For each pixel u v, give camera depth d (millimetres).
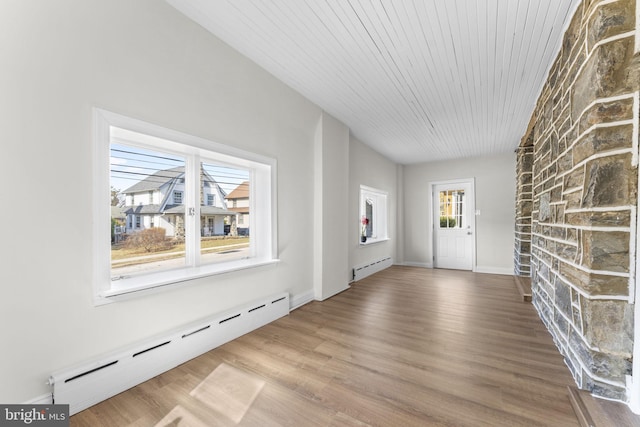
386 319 2773
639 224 1265
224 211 2547
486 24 1860
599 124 1367
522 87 2721
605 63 1339
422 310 3053
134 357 1651
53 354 1362
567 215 1805
